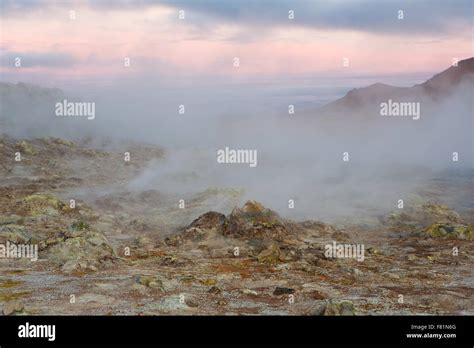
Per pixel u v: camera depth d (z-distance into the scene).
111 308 23.67
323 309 23.23
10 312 22.22
